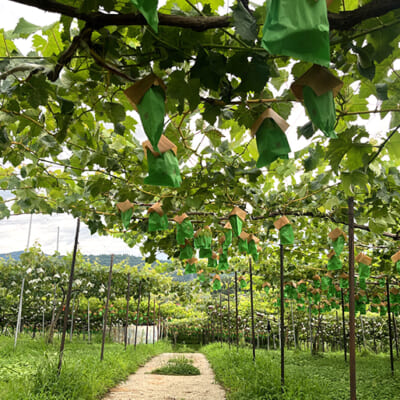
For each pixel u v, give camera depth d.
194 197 4.41
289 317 21.42
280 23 0.89
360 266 5.30
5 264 14.80
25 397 4.87
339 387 7.44
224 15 1.39
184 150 3.30
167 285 17.09
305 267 10.68
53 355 8.69
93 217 6.11
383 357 14.66
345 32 1.52
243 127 2.85
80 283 14.81
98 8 1.37
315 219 6.29
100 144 3.64
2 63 1.88
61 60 1.71
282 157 1.46
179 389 7.57
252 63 1.57
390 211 4.46
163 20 1.35
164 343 20.94
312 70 1.26
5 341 12.75
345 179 2.71
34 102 2.14
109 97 2.40
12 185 4.64
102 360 8.59
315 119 1.27
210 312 22.55
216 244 7.93
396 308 12.62
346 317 22.72
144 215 6.14
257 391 6.29
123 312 20.38
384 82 2.01
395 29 1.50
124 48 1.77
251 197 4.86
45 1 1.31
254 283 13.62
